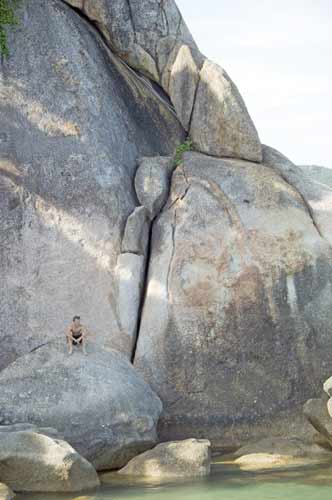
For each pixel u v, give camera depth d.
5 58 21.81
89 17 23.45
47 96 21.72
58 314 20.14
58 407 17.20
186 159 22.45
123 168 21.83
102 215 20.94
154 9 23.89
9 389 17.69
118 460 17.08
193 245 20.58
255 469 16.52
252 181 21.55
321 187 22.30
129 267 20.47
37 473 15.18
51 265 20.44
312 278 20.25
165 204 21.67
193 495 14.38
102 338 19.98
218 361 19.59
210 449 17.58
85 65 22.39
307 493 14.31
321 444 18.67
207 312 19.92
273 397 19.41
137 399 17.92
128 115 22.91
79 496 14.59
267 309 19.95
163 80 23.94
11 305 20.06
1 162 20.94
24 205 20.70
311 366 19.66
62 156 21.23
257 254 20.34
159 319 19.89
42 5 22.62
